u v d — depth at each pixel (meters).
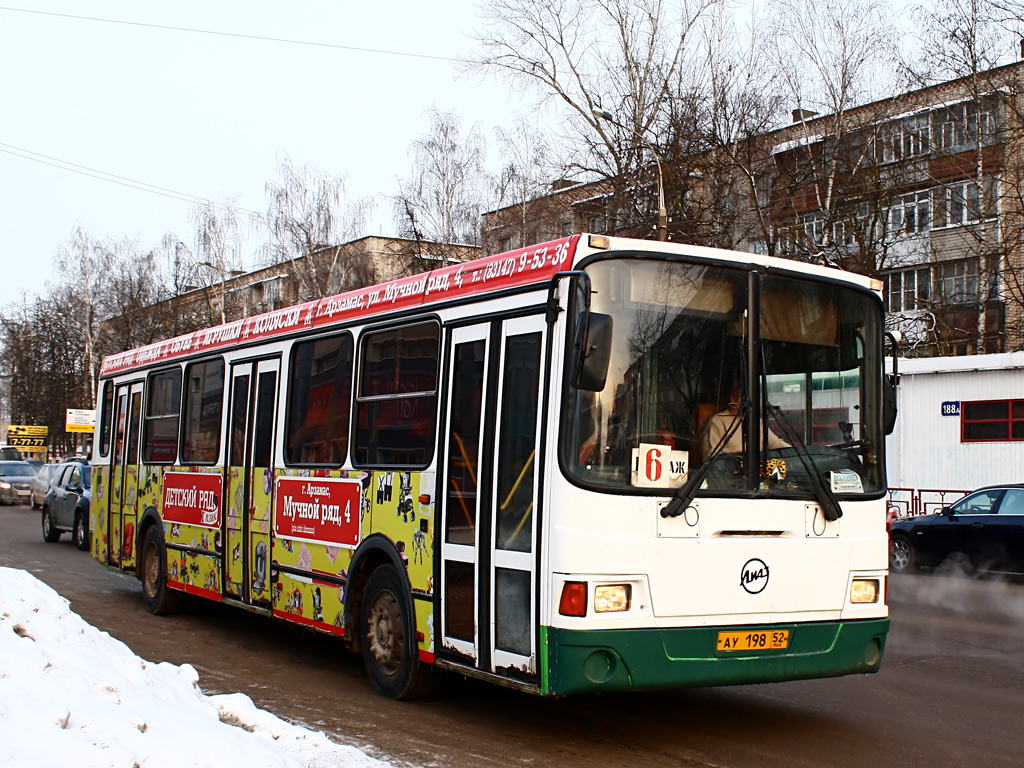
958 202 32.16
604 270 6.23
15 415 62.91
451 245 41.25
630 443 6.11
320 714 7.21
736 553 6.28
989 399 21.67
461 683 8.17
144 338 53.16
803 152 33.31
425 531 7.23
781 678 6.38
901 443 23.20
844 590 6.69
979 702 7.91
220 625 11.40
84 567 17.17
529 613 6.11
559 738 6.66
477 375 6.91
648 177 32.06
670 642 6.01
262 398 9.95
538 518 6.07
